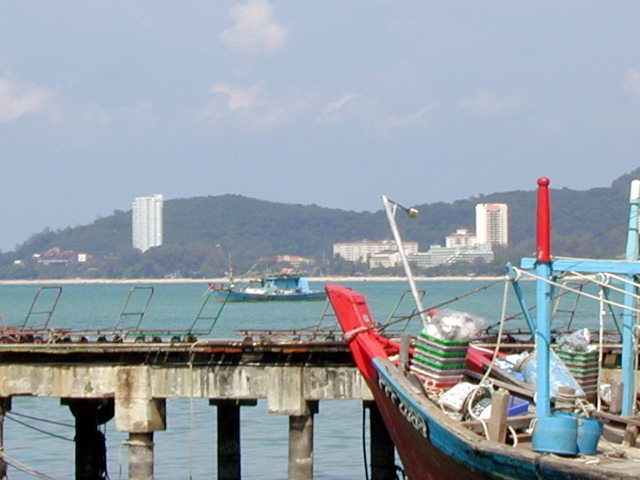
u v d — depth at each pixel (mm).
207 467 49406
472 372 33156
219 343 40406
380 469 43188
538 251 27344
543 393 26656
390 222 40219
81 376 40719
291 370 39938
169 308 189125
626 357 30875
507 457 23906
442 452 27016
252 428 60000
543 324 26938
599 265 27219
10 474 48375
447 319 32375
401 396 29609
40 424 60656
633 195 32281
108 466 50781
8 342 43250
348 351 39375
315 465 49875
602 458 25750
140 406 40438
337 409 66375
